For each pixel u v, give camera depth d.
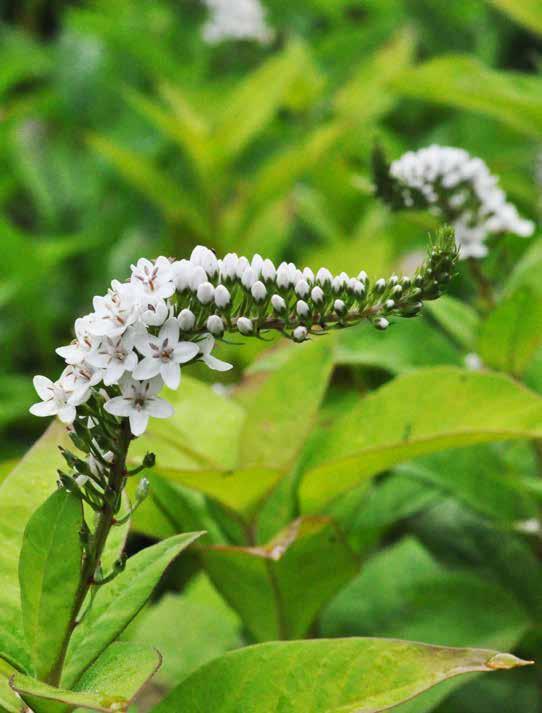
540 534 0.56
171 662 0.59
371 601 0.58
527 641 0.58
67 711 0.44
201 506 0.54
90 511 0.47
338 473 0.52
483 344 0.57
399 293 0.44
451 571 0.58
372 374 0.63
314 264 0.78
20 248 0.94
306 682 0.45
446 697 0.59
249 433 0.53
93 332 0.43
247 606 0.53
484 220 0.58
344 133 0.93
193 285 0.44
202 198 0.97
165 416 0.43
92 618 0.45
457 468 0.57
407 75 0.69
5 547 0.47
